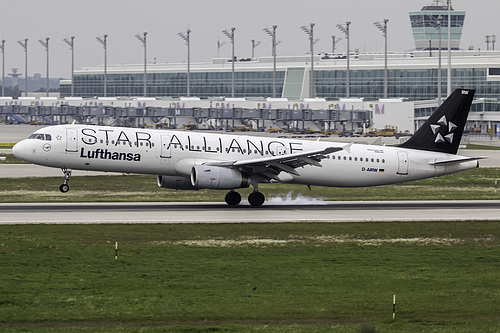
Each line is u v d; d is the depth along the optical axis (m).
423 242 185.25
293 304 121.75
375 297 127.00
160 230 194.00
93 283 134.50
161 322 110.88
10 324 108.69
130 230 192.88
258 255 164.25
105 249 166.25
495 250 175.75
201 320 112.19
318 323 111.06
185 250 167.88
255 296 126.88
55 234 184.12
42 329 105.38
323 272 147.62
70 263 151.50
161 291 129.50
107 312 115.38
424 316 115.38
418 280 141.38
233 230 196.62
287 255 165.00
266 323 110.88
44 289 129.38
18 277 137.50
